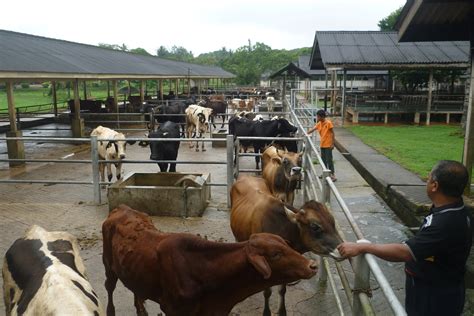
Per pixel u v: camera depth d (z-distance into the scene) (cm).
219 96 3198
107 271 441
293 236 398
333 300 500
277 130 1227
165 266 343
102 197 902
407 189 934
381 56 2150
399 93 2477
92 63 1855
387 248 283
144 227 396
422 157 1297
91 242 665
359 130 1944
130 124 2238
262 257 310
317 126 1028
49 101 4338
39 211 815
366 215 795
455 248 270
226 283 333
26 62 1233
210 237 685
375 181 1056
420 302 287
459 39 1033
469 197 838
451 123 2191
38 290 304
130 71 2127
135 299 452
